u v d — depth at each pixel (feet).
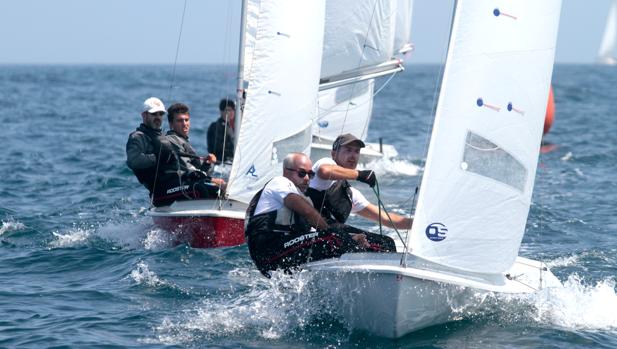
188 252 98.89
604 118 368.27
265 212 78.02
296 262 75.77
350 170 75.41
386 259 68.64
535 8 68.49
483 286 68.59
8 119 344.28
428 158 67.36
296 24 106.83
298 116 108.06
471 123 67.62
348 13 142.72
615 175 180.04
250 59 119.24
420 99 588.91
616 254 101.30
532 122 69.36
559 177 177.99
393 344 67.15
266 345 66.95
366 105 163.63
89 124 324.60
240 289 83.25
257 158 105.60
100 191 149.89
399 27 150.92
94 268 92.89
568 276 89.61
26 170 180.86
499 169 68.49
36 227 114.93
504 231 69.21
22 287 84.94
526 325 71.92
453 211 67.56
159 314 75.25
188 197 105.81
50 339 68.23
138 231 111.24
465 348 66.23
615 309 77.00
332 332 69.92
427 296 67.72
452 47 67.72
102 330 70.74
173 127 110.32
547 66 69.36
